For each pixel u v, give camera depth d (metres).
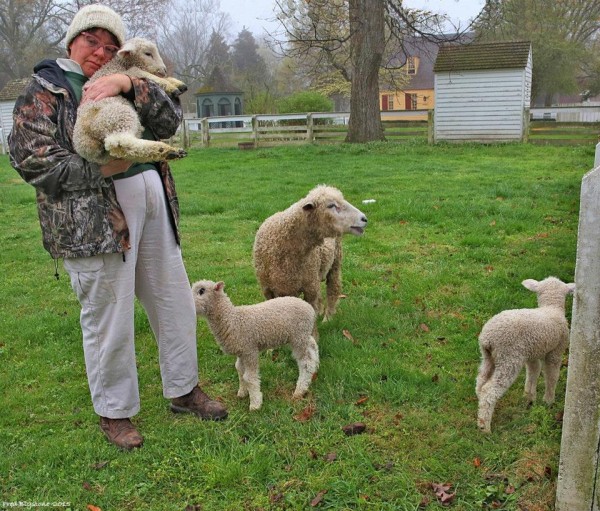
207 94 34.06
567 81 41.16
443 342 4.68
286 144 22.45
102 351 3.34
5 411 3.88
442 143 20.89
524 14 38.09
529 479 3.00
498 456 3.20
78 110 2.86
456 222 8.52
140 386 4.17
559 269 6.15
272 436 3.48
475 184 11.65
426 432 3.46
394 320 5.07
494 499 2.90
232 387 4.14
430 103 51.06
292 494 2.96
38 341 5.03
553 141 19.89
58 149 2.98
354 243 7.68
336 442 3.39
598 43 45.88
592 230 2.33
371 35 20.62
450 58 21.19
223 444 3.43
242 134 23.70
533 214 8.66
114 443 3.44
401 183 12.09
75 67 3.17
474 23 22.72
